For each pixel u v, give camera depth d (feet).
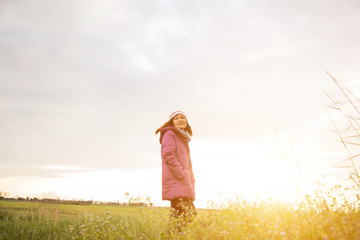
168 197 13.14
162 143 14.20
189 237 10.07
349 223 7.38
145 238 11.11
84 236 9.94
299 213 9.29
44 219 14.90
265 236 7.79
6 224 13.23
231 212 10.95
